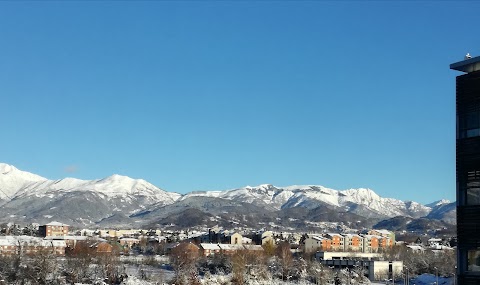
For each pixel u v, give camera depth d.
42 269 175.12
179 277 186.62
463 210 68.50
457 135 69.81
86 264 190.88
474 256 67.25
